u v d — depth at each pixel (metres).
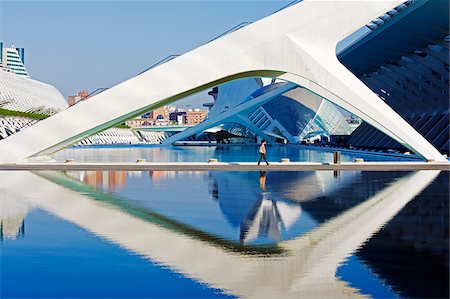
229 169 23.53
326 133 97.94
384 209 11.51
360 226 9.40
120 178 19.67
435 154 25.16
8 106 92.62
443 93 46.09
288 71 24.53
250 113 89.44
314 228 9.24
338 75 24.52
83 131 24.00
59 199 13.41
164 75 23.95
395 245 7.75
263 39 24.33
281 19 24.42
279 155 44.47
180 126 117.94
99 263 6.66
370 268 6.39
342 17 24.66
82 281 5.82
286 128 91.94
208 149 62.41
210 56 24.11
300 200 13.16
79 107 23.94
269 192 14.91
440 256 7.01
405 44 43.44
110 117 23.92
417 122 50.94
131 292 5.43
